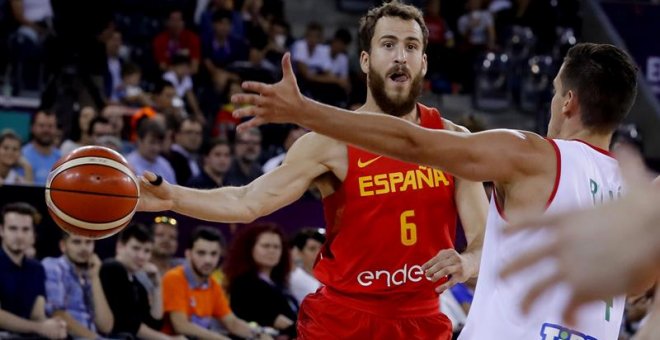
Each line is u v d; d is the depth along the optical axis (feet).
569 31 81.56
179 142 56.70
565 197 15.90
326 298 24.32
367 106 24.98
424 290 23.91
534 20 82.28
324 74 74.79
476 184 24.00
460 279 21.56
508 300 16.44
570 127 17.54
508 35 80.12
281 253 39.52
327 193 24.29
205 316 37.42
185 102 66.18
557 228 5.33
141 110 57.16
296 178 23.61
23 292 33.58
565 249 5.25
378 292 23.72
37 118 50.16
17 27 68.23
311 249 41.81
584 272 5.15
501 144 15.56
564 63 17.84
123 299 35.01
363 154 23.58
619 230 5.10
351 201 23.62
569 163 16.06
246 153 52.01
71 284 35.24
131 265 36.06
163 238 39.37
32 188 36.42
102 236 19.38
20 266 33.88
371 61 24.53
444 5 83.56
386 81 24.25
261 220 43.83
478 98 77.77
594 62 17.26
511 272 5.70
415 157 14.61
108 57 68.13
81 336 34.55
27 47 65.26
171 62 70.54
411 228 23.54
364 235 23.61
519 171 15.78
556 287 5.84
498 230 16.46
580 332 16.30
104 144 49.37
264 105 13.82
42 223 36.63
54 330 32.78
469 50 79.66
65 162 19.30
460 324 40.27
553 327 16.08
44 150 50.37
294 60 73.97
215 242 37.22
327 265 24.27
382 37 24.34
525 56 78.95
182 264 39.60
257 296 38.37
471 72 79.10
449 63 79.41
